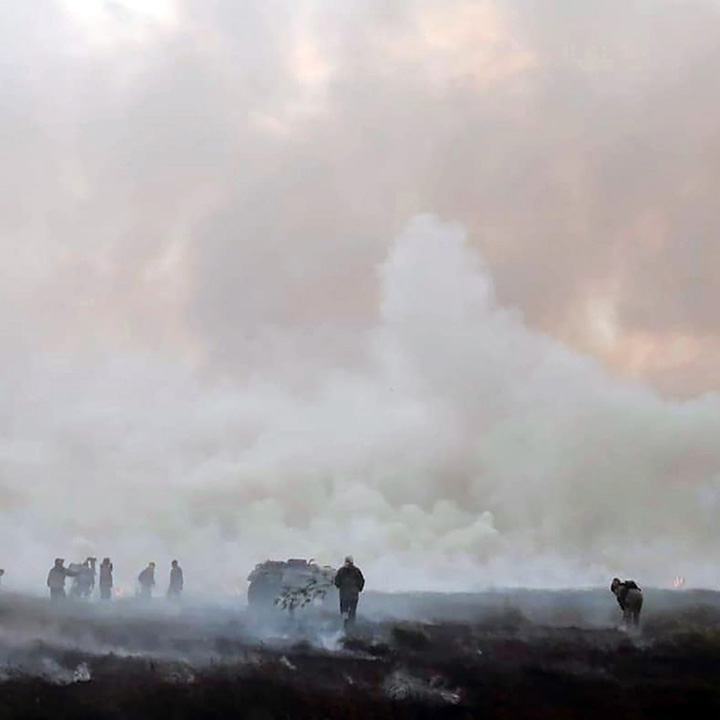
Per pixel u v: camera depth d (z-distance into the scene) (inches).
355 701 775.1
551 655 900.0
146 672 833.5
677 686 804.0
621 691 792.9
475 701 780.6
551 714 755.4
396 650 924.0
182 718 762.8
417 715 761.0
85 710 765.3
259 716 761.6
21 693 783.1
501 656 897.5
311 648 932.0
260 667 850.1
